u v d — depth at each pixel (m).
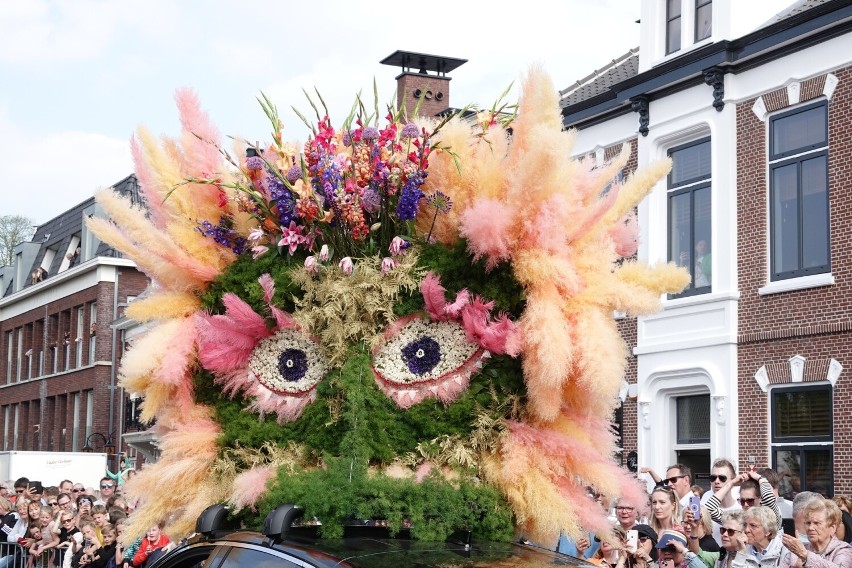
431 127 4.86
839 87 12.98
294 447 4.72
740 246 14.07
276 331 4.82
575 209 4.42
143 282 35.03
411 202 4.64
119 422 33.66
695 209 14.85
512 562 3.83
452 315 4.53
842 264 12.80
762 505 7.02
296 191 4.74
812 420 13.00
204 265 4.96
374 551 3.90
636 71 16.81
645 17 15.81
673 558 6.57
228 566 4.12
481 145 4.64
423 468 4.44
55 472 22.45
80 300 36.28
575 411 4.57
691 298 14.55
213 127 5.17
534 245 4.33
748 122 14.11
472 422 4.52
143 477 4.89
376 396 4.55
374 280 4.60
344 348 4.63
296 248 4.90
